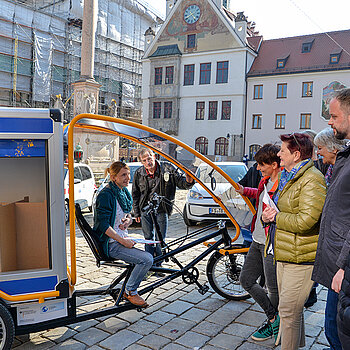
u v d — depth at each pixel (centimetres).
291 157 275
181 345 338
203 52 3572
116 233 353
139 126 339
